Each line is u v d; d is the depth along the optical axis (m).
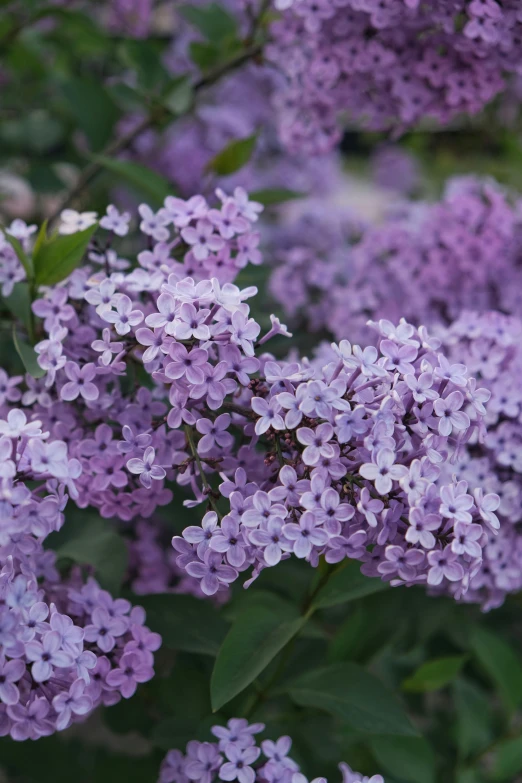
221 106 1.47
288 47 1.07
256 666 0.87
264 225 1.42
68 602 0.90
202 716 0.94
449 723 1.13
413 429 0.85
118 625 0.88
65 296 0.92
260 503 0.83
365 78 1.03
